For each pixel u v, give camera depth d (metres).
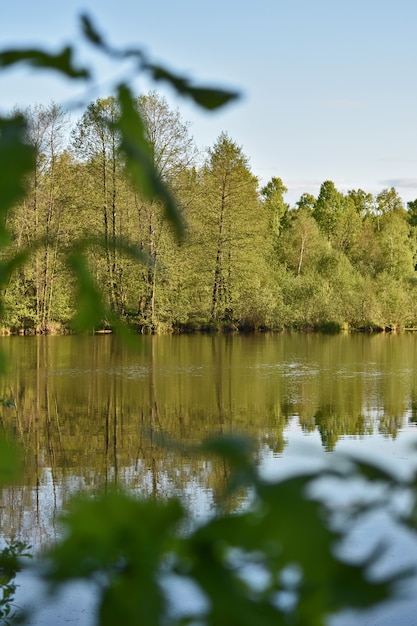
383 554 0.55
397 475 0.59
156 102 36.81
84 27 0.62
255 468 0.58
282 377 22.59
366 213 100.12
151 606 0.55
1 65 0.60
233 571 0.57
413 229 87.44
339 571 0.53
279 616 0.55
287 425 15.41
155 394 19.38
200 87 0.61
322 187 86.50
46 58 0.61
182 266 38.88
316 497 0.55
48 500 9.82
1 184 0.56
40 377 22.23
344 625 5.84
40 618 5.57
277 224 77.44
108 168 37.19
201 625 0.56
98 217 37.62
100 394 19.23
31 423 15.67
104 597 0.56
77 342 32.59
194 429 15.10
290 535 0.52
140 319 39.09
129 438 14.19
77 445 13.60
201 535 0.56
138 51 0.62
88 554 0.57
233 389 20.19
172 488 10.41
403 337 40.25
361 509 0.57
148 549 0.56
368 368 24.98
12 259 0.77
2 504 9.56
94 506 0.58
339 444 13.28
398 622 5.76
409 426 15.05
